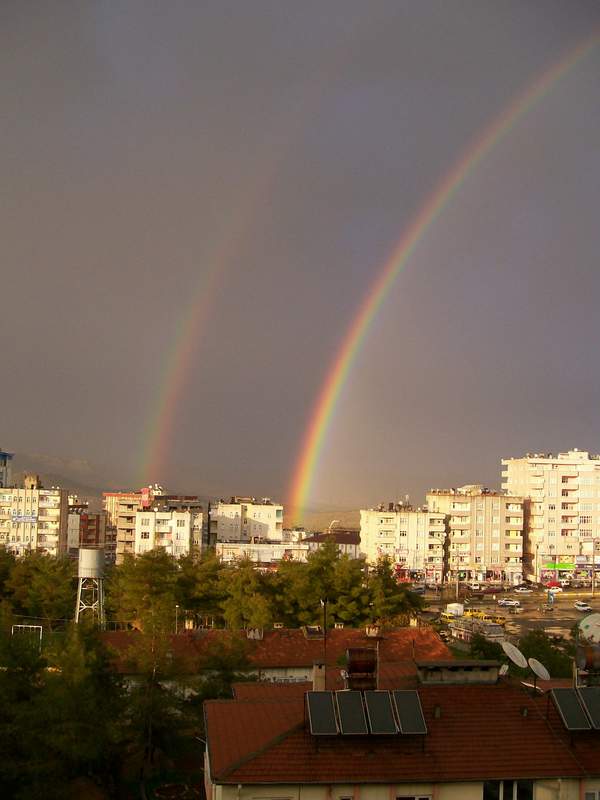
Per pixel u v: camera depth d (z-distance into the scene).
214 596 106.31
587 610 173.75
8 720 49.81
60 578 109.81
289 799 32.81
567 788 34.28
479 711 36.78
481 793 33.72
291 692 43.34
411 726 34.88
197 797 47.88
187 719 54.12
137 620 96.19
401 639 82.25
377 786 33.25
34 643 56.56
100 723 48.44
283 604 103.88
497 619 151.38
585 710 36.41
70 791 46.88
